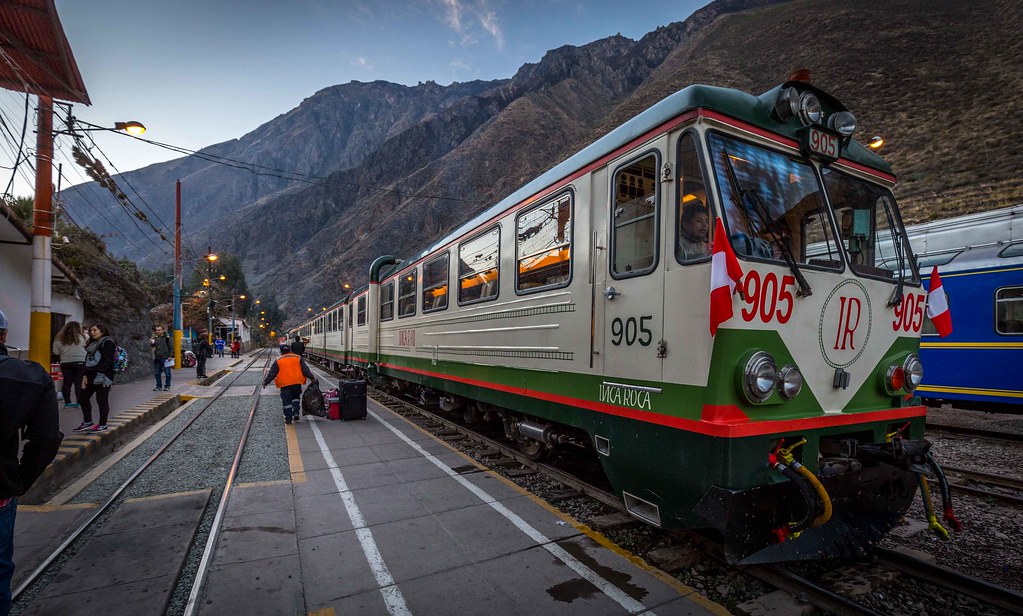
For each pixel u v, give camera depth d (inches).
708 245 111.3
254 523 156.3
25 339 426.9
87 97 401.1
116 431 278.4
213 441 280.2
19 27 326.3
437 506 171.5
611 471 141.5
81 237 719.1
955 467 225.0
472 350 243.9
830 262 127.3
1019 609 106.7
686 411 113.8
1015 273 307.9
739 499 102.3
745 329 108.8
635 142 137.2
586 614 106.3
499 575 123.3
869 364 133.6
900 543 146.4
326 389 571.2
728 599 112.9
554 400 171.6
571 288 163.9
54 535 148.1
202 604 110.0
